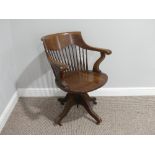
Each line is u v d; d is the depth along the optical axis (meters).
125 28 2.47
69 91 2.10
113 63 2.64
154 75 2.69
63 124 2.35
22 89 2.82
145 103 2.62
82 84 2.17
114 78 2.72
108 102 2.67
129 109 2.53
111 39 2.53
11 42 2.58
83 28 2.50
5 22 2.42
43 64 2.69
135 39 2.52
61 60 2.48
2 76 2.36
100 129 2.26
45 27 2.51
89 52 2.59
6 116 2.41
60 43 2.38
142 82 2.73
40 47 2.61
